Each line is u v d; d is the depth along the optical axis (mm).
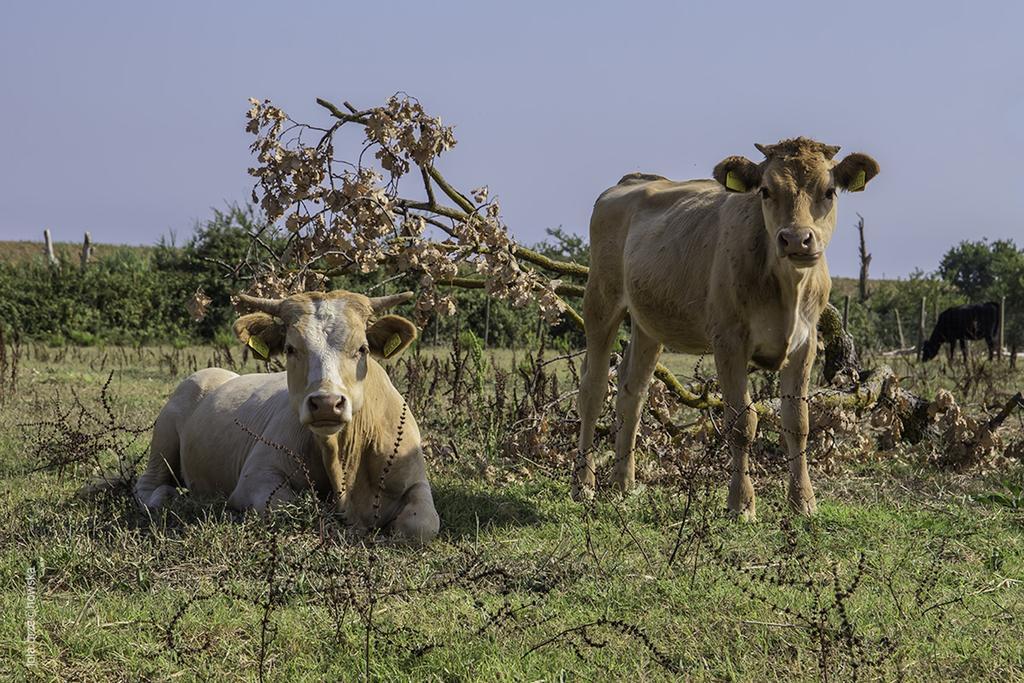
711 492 10750
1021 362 36594
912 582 8453
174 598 7785
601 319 13211
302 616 7500
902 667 6539
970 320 37844
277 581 7918
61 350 33188
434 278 12383
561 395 15703
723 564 8648
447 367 17156
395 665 6605
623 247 12953
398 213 12578
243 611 7559
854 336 44406
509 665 6527
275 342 9703
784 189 10266
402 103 11766
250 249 12750
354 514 10016
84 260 49438
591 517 10523
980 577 8664
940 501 11844
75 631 7047
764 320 10898
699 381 14953
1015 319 55250
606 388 13086
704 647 6914
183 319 43500
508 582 8078
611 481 12281
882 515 10859
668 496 10812
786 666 6520
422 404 16094
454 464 13133
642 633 6617
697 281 11539
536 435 13539
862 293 47938
